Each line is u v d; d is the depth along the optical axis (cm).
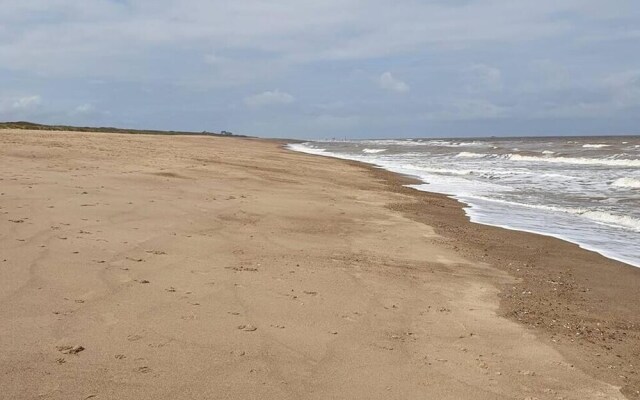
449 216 1366
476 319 608
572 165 3105
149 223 931
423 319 591
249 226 1010
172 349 452
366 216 1264
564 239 1107
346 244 942
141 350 445
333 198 1529
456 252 957
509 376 464
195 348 459
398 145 7512
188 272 674
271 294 621
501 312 643
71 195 1095
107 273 634
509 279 804
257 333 504
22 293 548
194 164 2102
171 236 855
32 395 362
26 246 711
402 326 563
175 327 499
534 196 1761
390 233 1079
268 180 1827
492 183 2175
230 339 484
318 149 6219
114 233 830
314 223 1110
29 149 2028
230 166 2203
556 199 1686
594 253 987
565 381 464
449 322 589
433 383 438
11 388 370
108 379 393
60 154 1944
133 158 2097
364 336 525
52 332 463
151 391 381
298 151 5219
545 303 692
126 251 737
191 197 1253
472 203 1611
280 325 530
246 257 779
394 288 697
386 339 523
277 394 396
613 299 726
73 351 430
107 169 1600
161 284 617
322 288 664
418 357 487
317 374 435
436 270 818
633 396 445
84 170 1527
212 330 500
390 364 467
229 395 388
